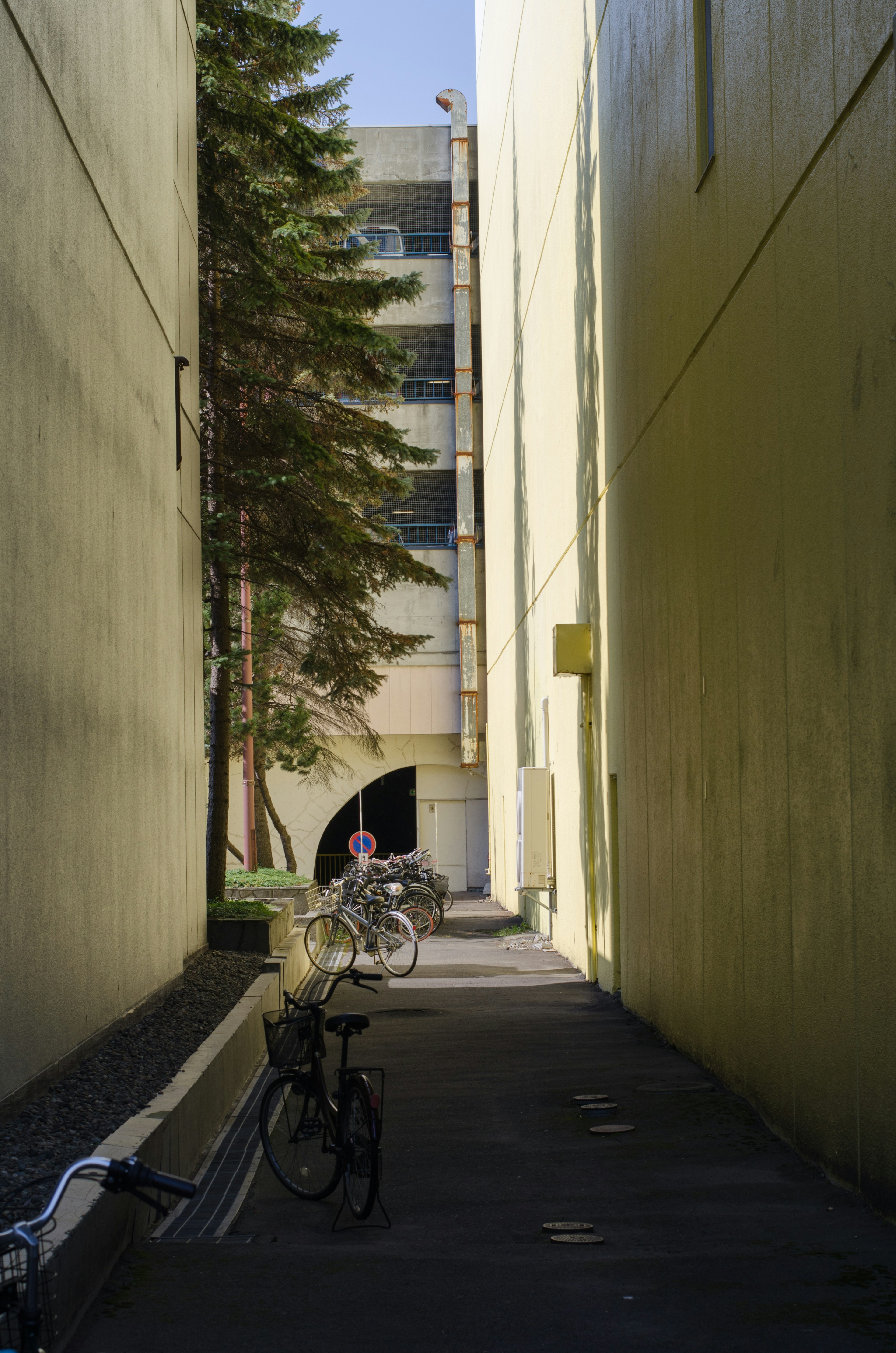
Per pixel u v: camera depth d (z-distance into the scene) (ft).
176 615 38.86
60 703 22.77
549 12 67.41
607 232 47.57
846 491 19.44
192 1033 28.94
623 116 43.19
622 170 43.39
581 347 55.42
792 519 22.52
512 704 96.68
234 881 78.33
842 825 19.74
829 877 20.42
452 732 132.05
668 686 35.55
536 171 75.82
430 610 133.18
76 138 24.68
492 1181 21.48
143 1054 25.41
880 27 17.74
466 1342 13.47
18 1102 19.27
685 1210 19.03
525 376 84.23
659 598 36.91
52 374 22.49
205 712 75.10
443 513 137.69
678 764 34.14
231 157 58.44
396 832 160.04
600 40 49.21
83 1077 22.39
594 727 52.21
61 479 23.11
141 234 32.78
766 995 24.72
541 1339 13.53
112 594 27.91
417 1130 25.90
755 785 25.57
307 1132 20.90
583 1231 18.04
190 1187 7.85
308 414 69.41
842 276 19.51
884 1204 17.80
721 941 28.94
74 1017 23.22
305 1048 21.30
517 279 89.04
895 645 17.39
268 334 64.54
